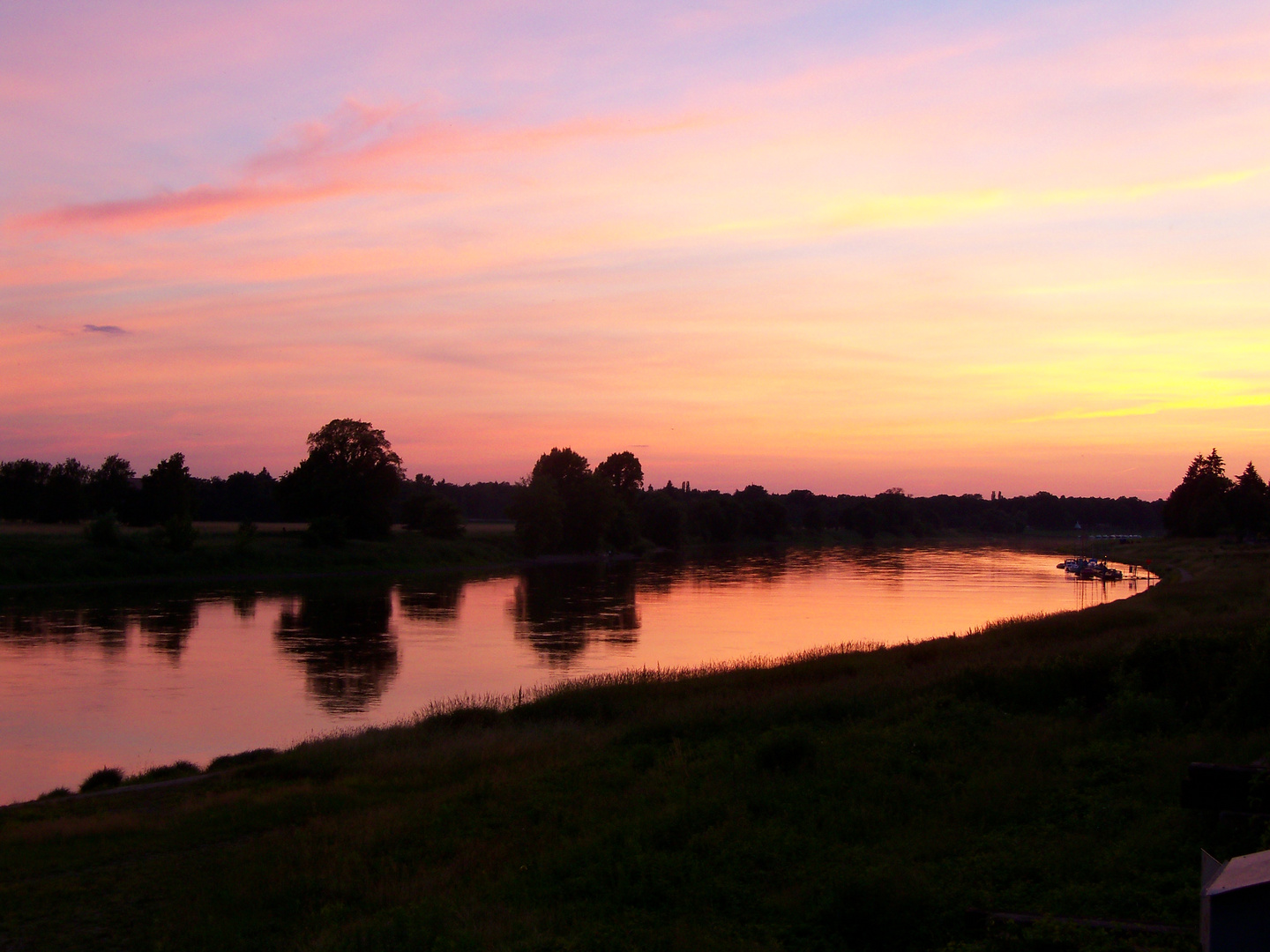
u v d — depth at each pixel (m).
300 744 24.77
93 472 129.88
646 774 15.10
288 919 10.05
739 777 13.62
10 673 40.66
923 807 11.61
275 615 62.06
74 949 9.66
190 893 11.06
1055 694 17.33
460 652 46.97
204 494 171.75
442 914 9.29
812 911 8.62
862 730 15.78
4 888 11.61
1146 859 8.94
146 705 34.44
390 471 116.94
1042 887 8.67
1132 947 6.94
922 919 8.23
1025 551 175.00
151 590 76.56
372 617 61.97
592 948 8.20
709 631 55.25
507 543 127.75
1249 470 129.88
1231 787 9.43
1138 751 12.58
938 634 53.59
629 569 113.88
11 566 74.50
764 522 188.12
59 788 22.94
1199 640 17.55
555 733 21.50
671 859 10.43
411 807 14.45
